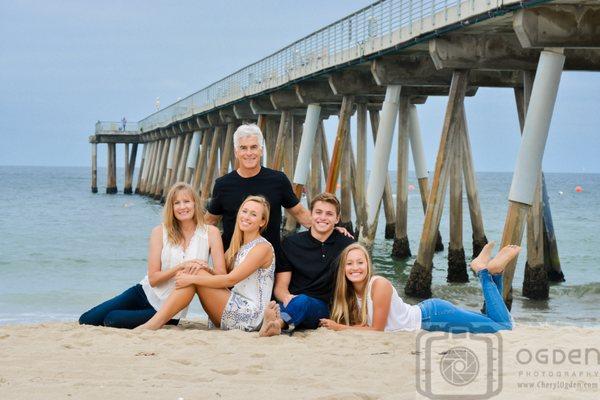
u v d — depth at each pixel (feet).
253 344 24.66
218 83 141.90
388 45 67.56
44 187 343.05
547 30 48.73
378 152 75.10
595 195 317.01
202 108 153.38
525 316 50.57
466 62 58.95
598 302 56.29
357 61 75.51
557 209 205.26
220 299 27.68
